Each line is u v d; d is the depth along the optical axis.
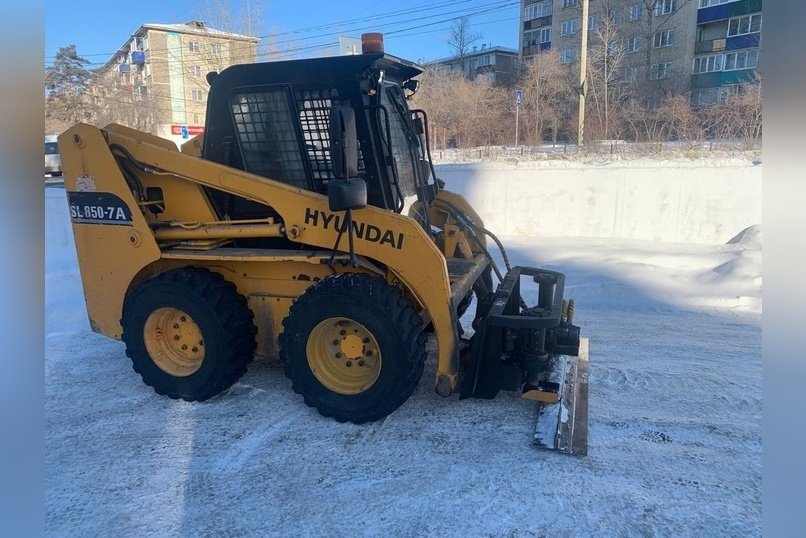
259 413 3.67
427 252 3.27
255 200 3.57
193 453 3.23
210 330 3.65
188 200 3.85
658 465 3.03
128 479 2.99
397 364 3.32
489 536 2.52
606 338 4.98
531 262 7.60
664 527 2.55
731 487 2.83
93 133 3.77
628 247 8.20
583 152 15.30
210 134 3.81
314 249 3.78
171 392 3.85
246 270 3.80
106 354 4.76
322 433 3.41
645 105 29.17
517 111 21.59
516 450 3.19
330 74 3.48
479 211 9.94
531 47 48.75
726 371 4.23
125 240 3.85
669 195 8.74
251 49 23.61
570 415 3.46
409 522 2.62
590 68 27.80
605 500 2.75
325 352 3.57
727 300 5.92
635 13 37.84
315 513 2.70
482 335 3.45
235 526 2.62
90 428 3.52
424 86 26.48
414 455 3.16
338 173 3.04
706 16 36.19
